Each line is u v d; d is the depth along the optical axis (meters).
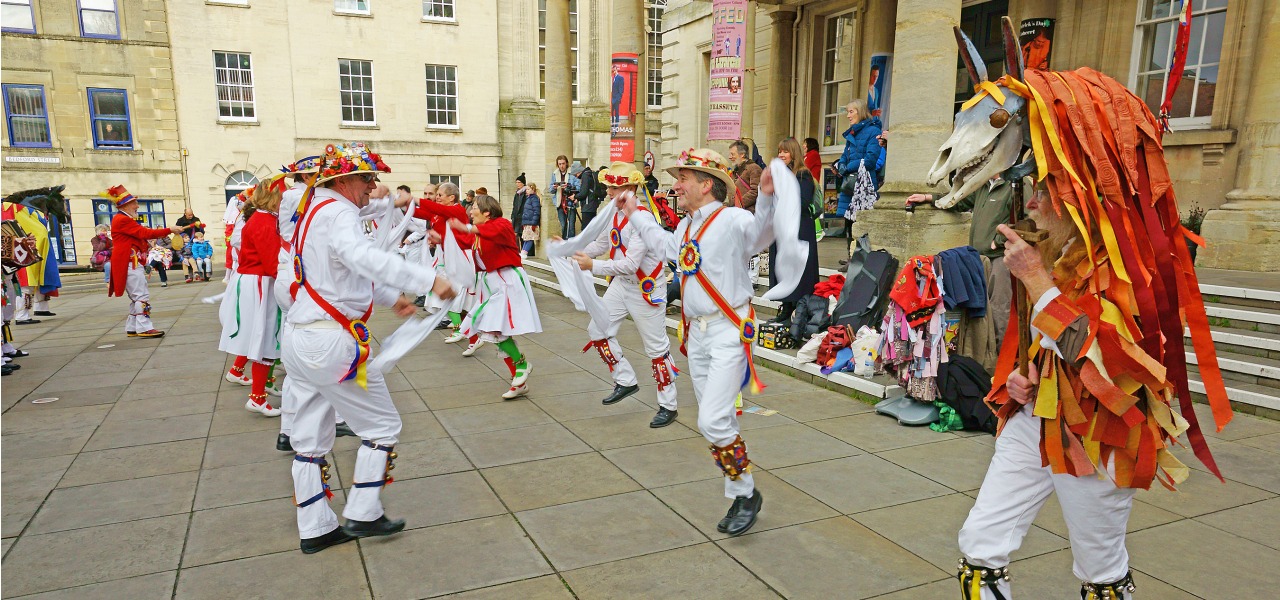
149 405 5.56
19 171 20.61
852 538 3.26
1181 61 7.92
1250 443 4.33
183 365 7.02
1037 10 9.38
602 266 4.80
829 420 4.99
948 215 6.42
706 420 3.21
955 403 4.68
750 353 3.35
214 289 14.58
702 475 4.04
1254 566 2.95
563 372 6.54
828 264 8.52
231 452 4.48
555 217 13.49
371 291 3.18
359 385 3.11
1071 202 1.89
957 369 4.73
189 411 5.39
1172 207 2.04
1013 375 2.10
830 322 6.43
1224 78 7.71
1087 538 2.05
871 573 2.96
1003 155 2.05
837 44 13.04
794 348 6.66
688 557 3.11
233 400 5.71
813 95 13.45
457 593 2.84
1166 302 1.96
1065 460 1.97
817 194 6.56
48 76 20.48
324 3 22.39
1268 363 5.14
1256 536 3.21
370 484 3.24
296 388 3.14
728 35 7.42
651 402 5.53
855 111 9.23
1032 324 2.00
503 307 5.41
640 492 3.80
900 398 5.09
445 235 5.73
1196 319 2.06
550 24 13.22
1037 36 9.31
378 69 23.19
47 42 20.36
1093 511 2.00
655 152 25.94
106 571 3.02
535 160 25.20
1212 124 7.86
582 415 5.19
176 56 21.33
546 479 3.99
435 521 3.47
